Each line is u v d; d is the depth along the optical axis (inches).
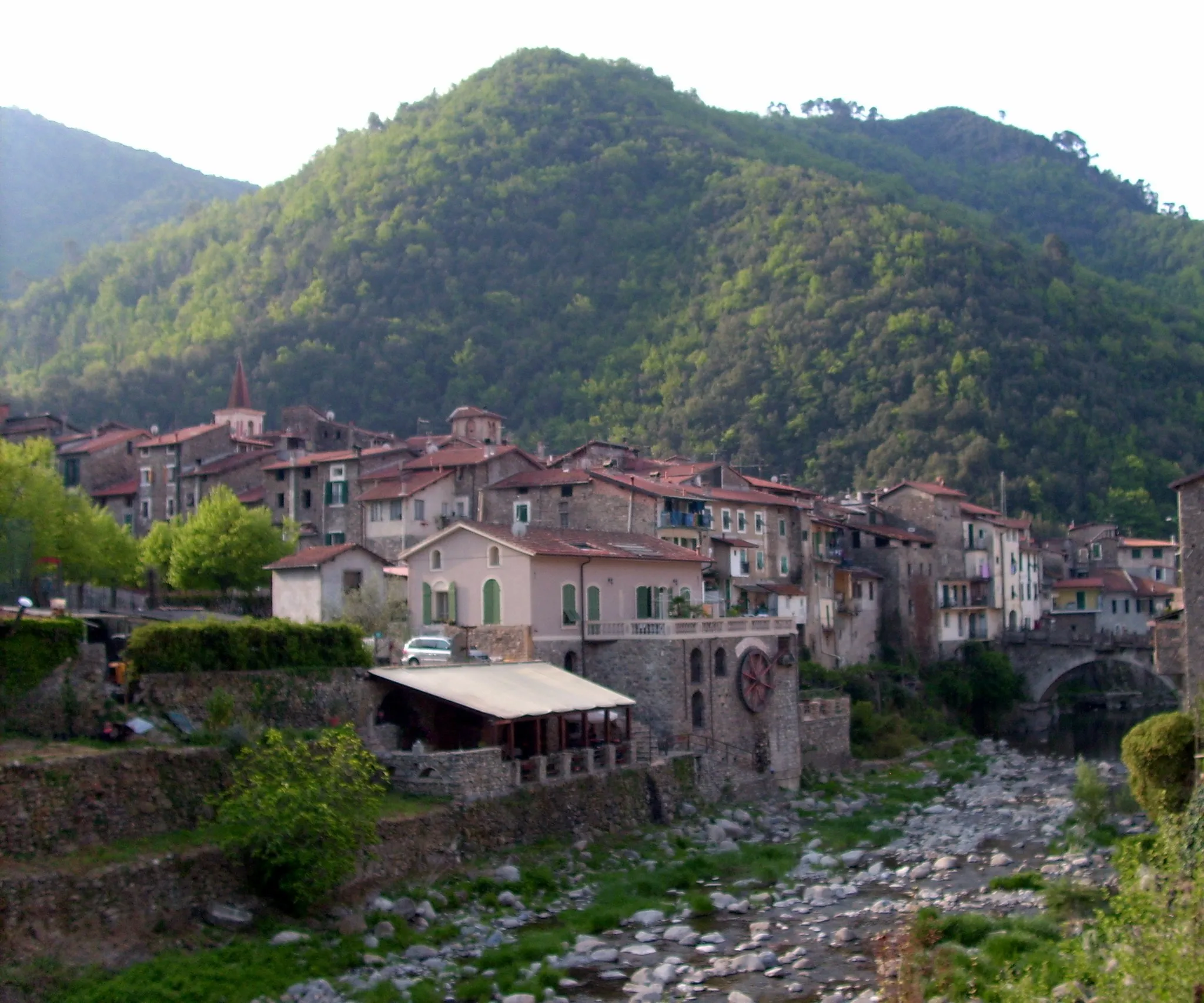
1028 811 3095.5
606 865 2380.7
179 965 1637.6
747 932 2005.4
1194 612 2726.4
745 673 3221.0
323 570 3587.6
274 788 1876.2
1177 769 2340.1
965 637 5693.9
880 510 5772.6
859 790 3430.1
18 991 1498.5
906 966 1622.8
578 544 3240.7
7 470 3388.3
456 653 3036.4
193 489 5521.7
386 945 1841.8
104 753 1819.6
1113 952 1248.8
